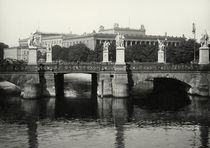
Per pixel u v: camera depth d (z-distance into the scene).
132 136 61.50
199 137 61.03
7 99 97.06
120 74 100.12
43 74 99.75
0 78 97.31
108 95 102.69
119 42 100.88
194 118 74.50
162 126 68.12
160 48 130.75
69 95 108.00
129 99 100.06
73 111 81.75
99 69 102.25
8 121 71.12
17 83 97.94
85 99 99.44
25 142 57.56
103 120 72.88
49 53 142.12
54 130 64.81
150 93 115.88
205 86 104.94
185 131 64.69
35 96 96.75
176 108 86.25
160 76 104.44
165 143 57.75
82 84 147.75
